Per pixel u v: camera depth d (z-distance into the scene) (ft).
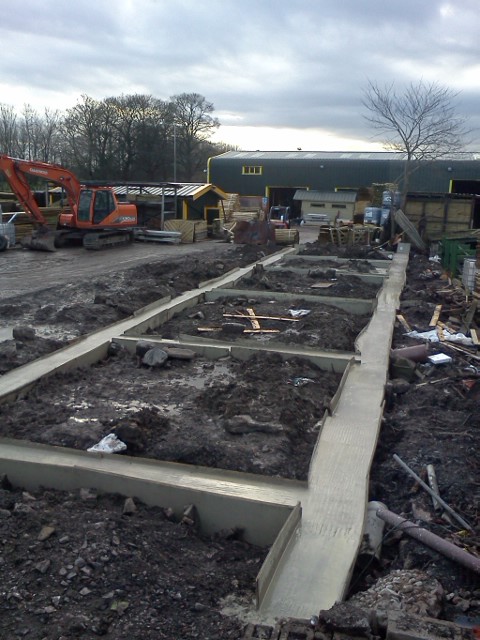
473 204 83.61
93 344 35.29
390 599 14.87
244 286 55.88
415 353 34.45
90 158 200.64
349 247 81.46
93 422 25.26
